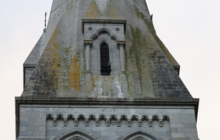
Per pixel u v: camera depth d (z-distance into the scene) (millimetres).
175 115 59125
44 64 62781
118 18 66062
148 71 63656
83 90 60688
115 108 59094
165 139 58000
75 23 67375
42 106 58719
